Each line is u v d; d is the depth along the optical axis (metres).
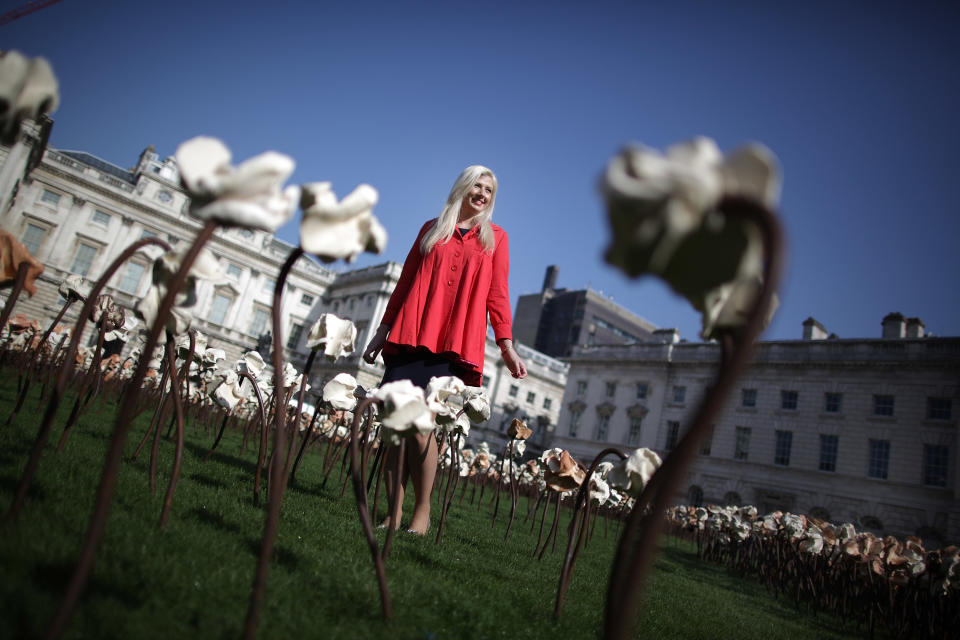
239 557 1.75
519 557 3.42
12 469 2.01
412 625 1.61
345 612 1.57
